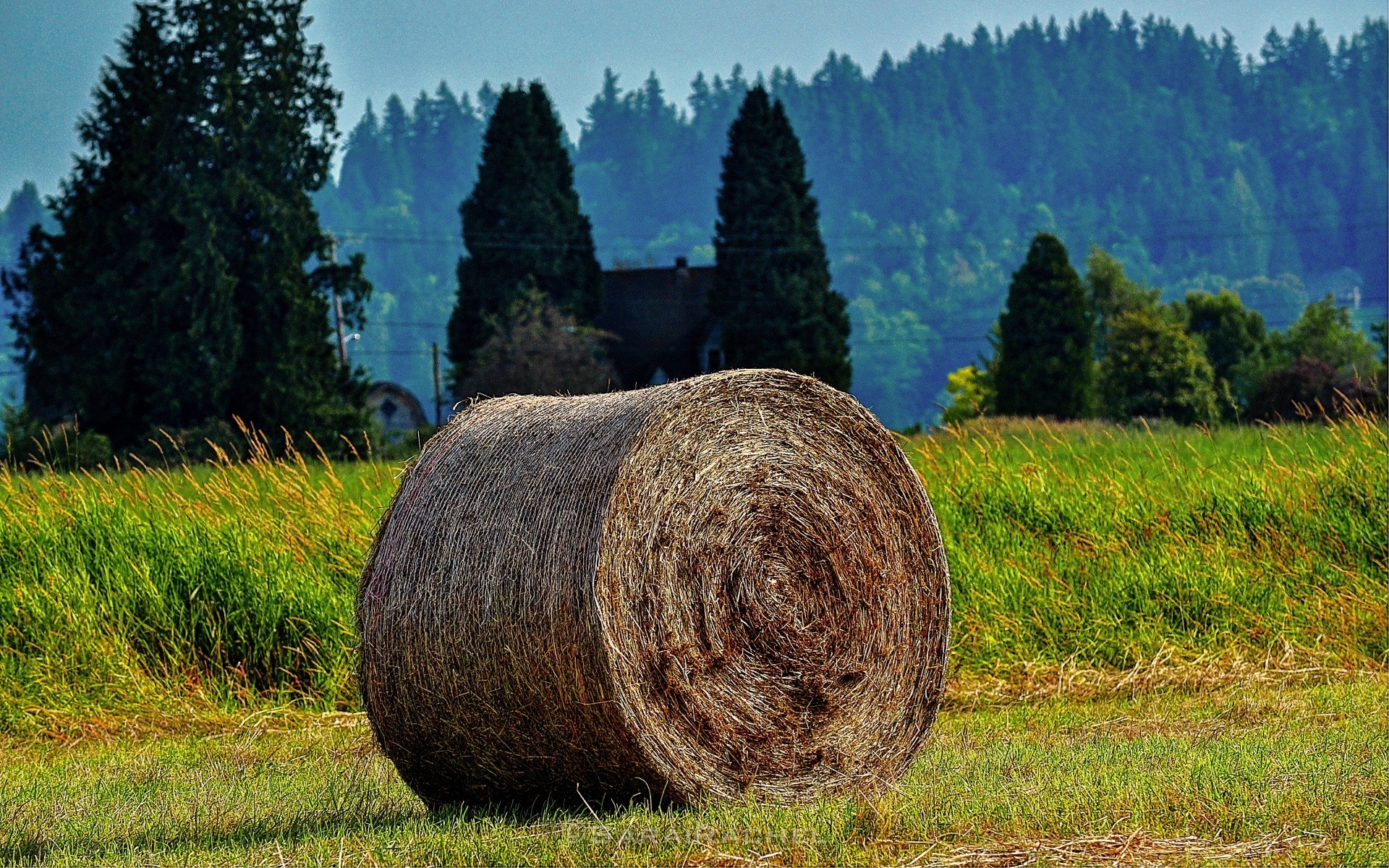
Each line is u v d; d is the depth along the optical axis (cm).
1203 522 4431
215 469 4903
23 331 13012
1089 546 4284
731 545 2422
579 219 18650
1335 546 4322
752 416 2484
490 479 2414
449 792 2467
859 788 2522
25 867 2139
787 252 17788
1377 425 5078
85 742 3384
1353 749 2712
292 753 3141
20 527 4041
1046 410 17200
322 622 3803
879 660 2619
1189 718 3228
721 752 2369
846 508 2595
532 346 16388
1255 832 2038
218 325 12594
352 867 1997
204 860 2097
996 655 3850
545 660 2261
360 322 14250
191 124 13038
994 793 2302
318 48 13625
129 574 3875
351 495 4631
